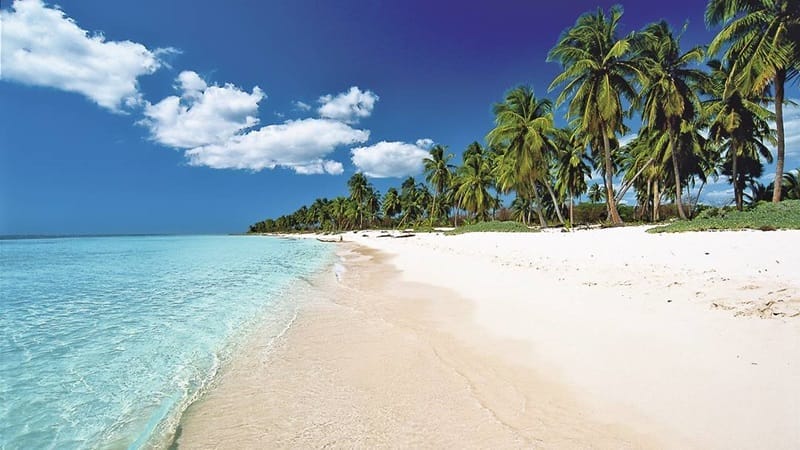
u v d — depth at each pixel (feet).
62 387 18.90
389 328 26.43
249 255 110.93
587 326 22.29
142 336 27.09
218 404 16.46
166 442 13.80
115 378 19.85
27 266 79.51
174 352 23.58
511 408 14.58
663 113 90.33
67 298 41.91
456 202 197.16
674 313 22.25
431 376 18.04
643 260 37.96
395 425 13.98
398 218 307.37
